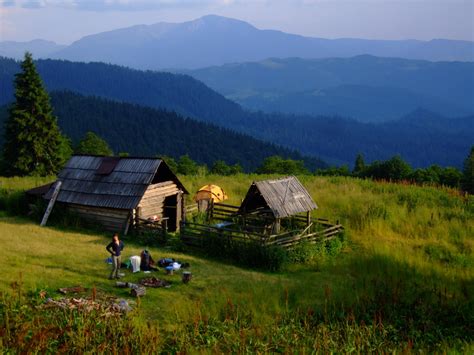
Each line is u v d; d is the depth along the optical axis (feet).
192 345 41.98
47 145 206.49
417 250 80.84
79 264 64.49
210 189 110.01
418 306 53.78
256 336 44.39
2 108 628.69
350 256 78.33
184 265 68.49
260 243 74.28
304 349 40.98
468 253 80.64
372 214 99.91
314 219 93.35
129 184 89.71
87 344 39.45
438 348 43.47
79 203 91.15
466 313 52.90
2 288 50.03
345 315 50.93
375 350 42.83
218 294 55.42
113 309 46.91
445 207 108.06
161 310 50.16
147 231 84.99
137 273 63.57
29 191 103.35
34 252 68.23
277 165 250.16
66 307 46.09
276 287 58.95
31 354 36.70
